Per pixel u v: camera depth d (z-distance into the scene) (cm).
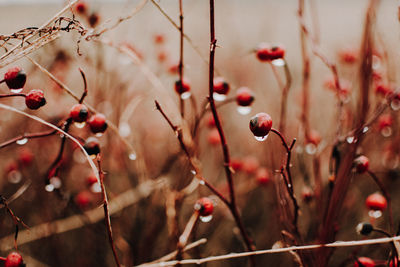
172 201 47
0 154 60
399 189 61
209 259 40
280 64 44
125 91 52
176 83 44
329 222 42
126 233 54
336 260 52
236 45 78
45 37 38
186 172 46
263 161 62
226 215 56
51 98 54
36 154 56
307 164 58
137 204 55
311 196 46
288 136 57
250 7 105
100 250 55
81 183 59
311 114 65
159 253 52
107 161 54
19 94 36
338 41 80
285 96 45
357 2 157
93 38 39
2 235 54
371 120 42
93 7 46
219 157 62
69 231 57
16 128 59
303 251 42
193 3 68
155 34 57
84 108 38
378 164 58
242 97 43
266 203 60
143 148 59
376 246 51
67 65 51
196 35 79
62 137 40
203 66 66
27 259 52
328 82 52
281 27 101
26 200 57
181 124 44
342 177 42
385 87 48
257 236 58
